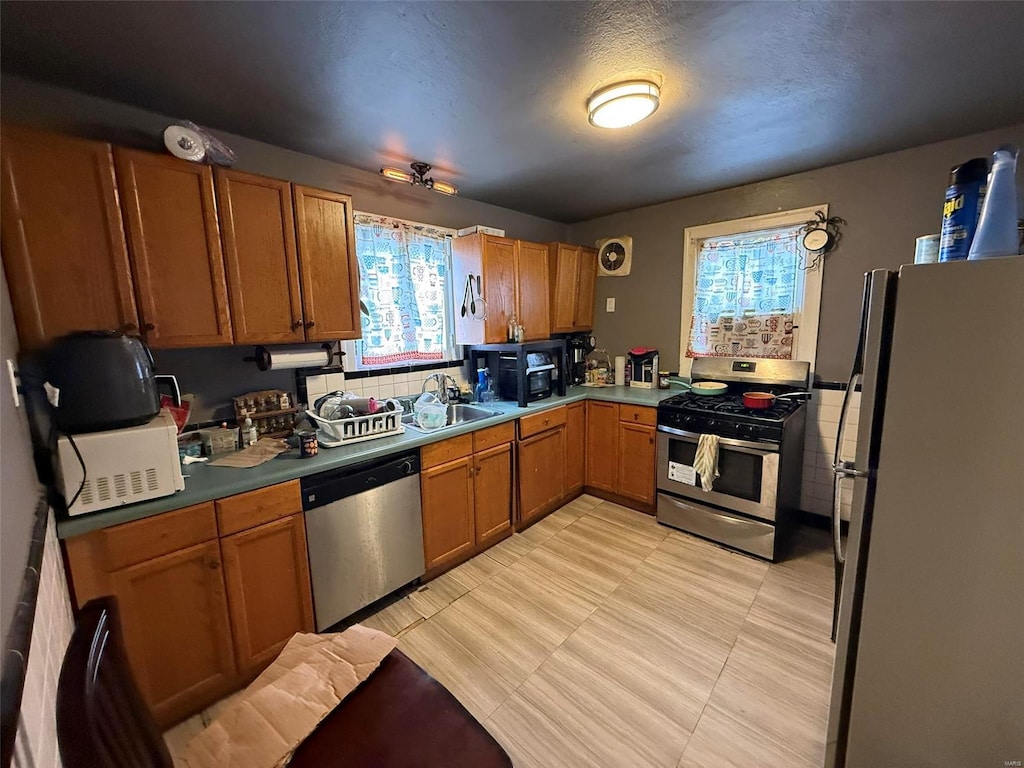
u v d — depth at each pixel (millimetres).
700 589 2244
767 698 1595
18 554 855
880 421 1127
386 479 2045
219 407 2064
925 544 1071
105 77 1534
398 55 1436
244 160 2064
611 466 3264
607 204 3387
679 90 1706
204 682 1564
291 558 1748
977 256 1014
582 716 1537
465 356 3211
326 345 2398
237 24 1260
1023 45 1431
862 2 1224
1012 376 945
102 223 1488
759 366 2963
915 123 2045
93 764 628
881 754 1190
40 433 1273
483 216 3287
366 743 987
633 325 3686
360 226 2514
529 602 2160
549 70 1541
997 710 1040
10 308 1269
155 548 1419
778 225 2844
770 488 2422
